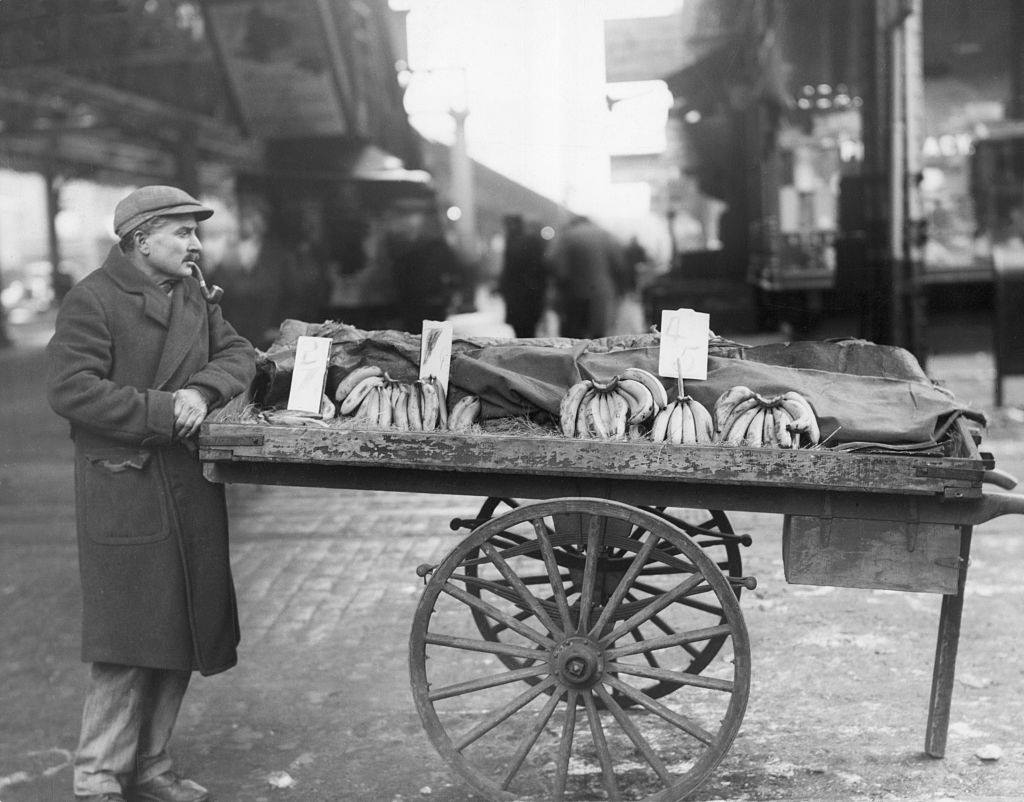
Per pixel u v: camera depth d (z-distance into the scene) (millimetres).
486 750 4211
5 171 22625
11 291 28531
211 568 3635
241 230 12211
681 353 3803
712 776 3906
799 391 3785
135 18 10367
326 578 6375
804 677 4805
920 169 11742
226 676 4977
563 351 4035
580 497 3461
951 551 3473
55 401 3424
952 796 3699
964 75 14797
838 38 11828
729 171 11992
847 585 3506
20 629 5691
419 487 3580
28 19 7875
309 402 3814
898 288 11781
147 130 12320
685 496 3510
